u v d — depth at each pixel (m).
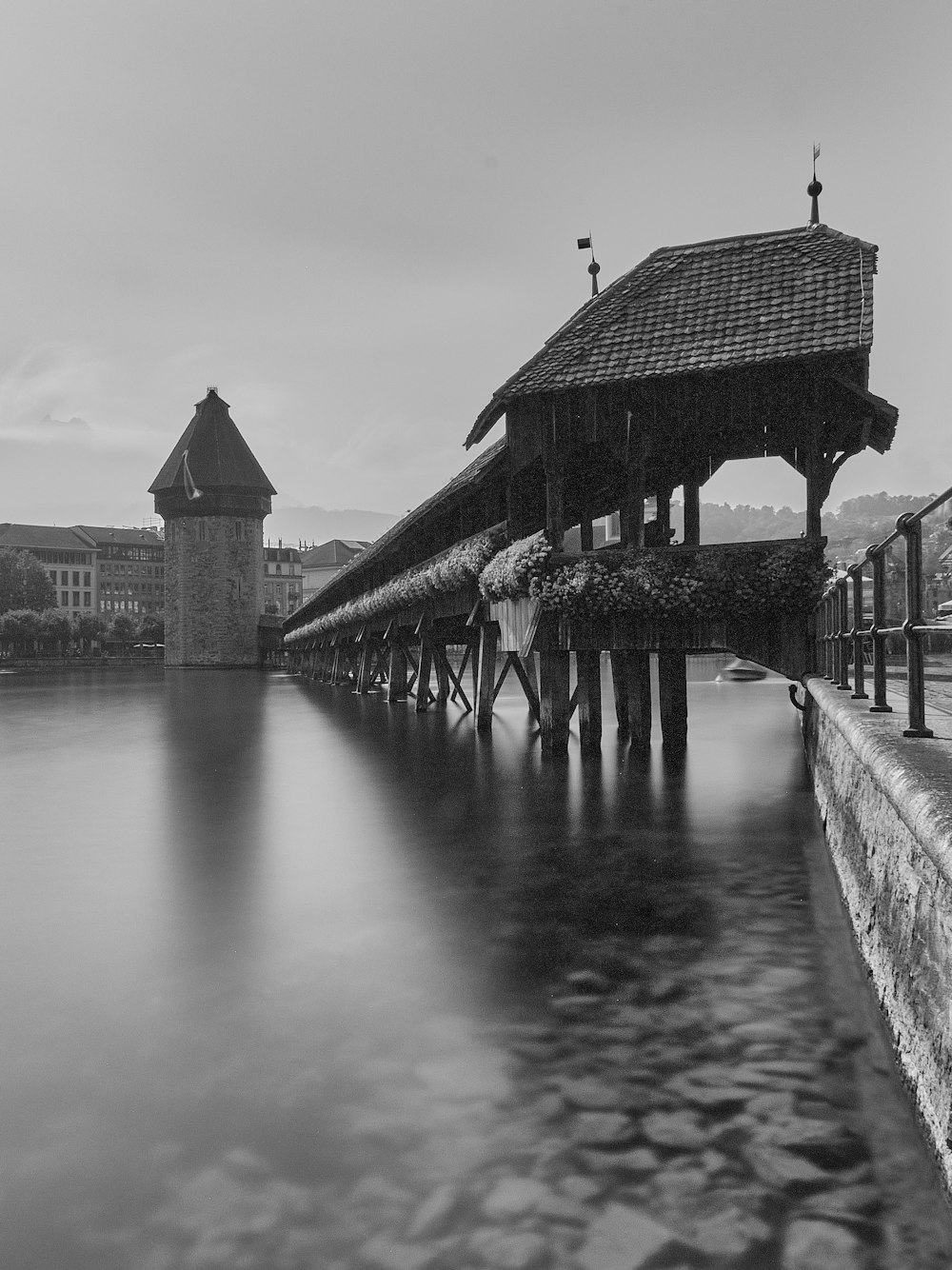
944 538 22.44
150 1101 4.77
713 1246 3.58
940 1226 3.66
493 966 6.49
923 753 4.72
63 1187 4.08
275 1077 4.97
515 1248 3.61
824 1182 3.93
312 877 9.14
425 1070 4.99
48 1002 6.08
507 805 12.71
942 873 3.43
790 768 15.52
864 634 7.77
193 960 6.82
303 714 31.05
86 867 9.73
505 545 17.66
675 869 9.10
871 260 13.93
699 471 16.67
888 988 5.11
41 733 25.94
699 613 13.66
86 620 120.94
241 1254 3.63
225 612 88.44
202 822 12.23
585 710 17.56
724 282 14.42
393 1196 3.94
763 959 6.50
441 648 29.20
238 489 88.44
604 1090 4.71
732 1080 4.77
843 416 13.04
